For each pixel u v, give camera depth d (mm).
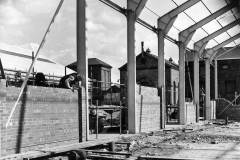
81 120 12016
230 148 11023
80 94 12078
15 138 8867
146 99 17875
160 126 19719
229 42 30719
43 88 10125
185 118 24375
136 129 16359
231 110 34469
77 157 7996
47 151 8156
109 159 8086
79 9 12703
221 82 41531
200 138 14367
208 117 31641
